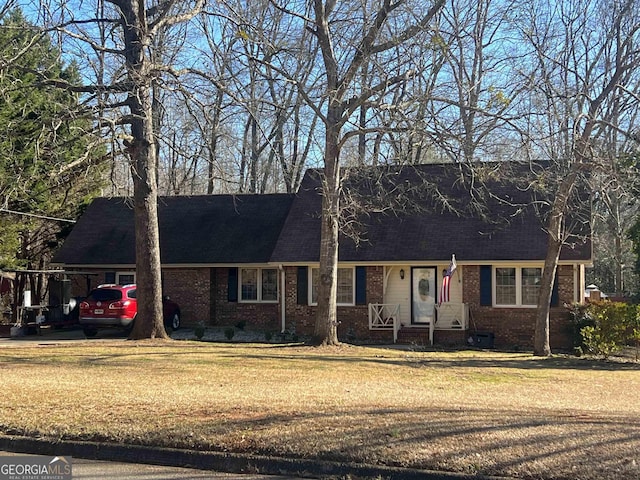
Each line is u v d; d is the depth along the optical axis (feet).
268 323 91.91
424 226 86.07
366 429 26.45
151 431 26.89
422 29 57.88
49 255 109.50
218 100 82.02
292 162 120.16
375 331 84.07
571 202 71.46
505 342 80.74
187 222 99.35
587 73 62.34
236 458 24.48
